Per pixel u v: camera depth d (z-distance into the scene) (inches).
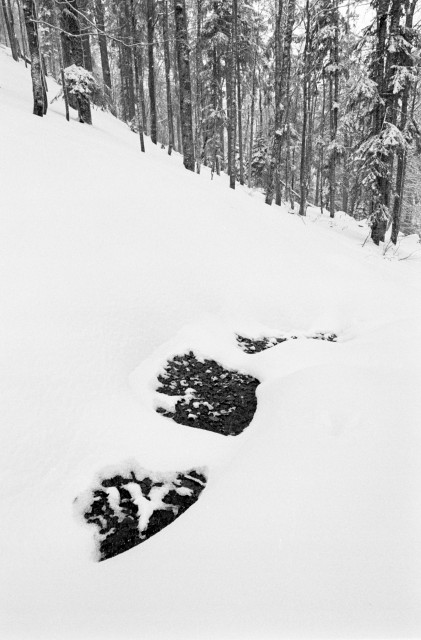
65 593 93.7
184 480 137.6
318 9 663.1
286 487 107.0
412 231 1569.9
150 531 119.0
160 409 175.2
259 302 274.1
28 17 384.5
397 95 534.0
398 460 107.3
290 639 67.4
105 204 281.3
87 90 540.4
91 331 187.8
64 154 326.6
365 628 67.4
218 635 71.7
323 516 94.0
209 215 358.0
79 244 229.5
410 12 545.6
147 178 367.9
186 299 246.2
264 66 967.0
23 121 358.6
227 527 100.1
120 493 130.8
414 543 81.7
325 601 73.6
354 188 622.2
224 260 298.0
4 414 136.8
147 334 211.6
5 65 737.0
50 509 119.4
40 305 179.8
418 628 65.8
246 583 81.6
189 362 210.4
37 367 156.4
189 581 87.0
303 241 419.5
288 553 86.0
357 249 510.9
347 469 108.0
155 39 716.7
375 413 132.6
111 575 98.0
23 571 99.6
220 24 852.6
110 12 909.2
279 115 633.6
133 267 238.7
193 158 601.9
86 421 150.1
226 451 149.6
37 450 133.3
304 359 208.8
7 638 79.6
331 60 739.4
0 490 118.7
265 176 1186.6
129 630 77.9
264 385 192.1
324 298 300.5
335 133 797.9
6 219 215.3
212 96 954.7
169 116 802.8
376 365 179.9
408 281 399.9
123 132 724.7
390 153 534.0
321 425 133.6
